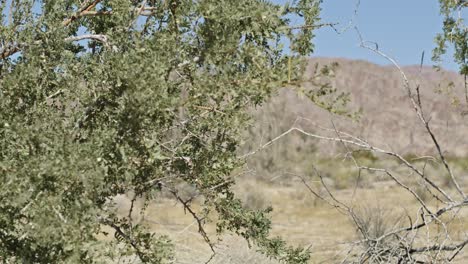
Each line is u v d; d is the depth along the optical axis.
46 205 2.74
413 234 4.12
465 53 4.31
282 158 22.78
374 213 8.61
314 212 16.03
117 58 3.00
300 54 3.25
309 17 3.28
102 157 2.94
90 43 3.89
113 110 3.13
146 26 3.35
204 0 3.13
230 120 3.25
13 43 3.41
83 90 3.25
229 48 3.08
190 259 7.01
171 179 3.70
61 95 3.35
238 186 17.53
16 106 3.21
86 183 2.77
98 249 2.91
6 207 2.91
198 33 3.17
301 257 4.11
